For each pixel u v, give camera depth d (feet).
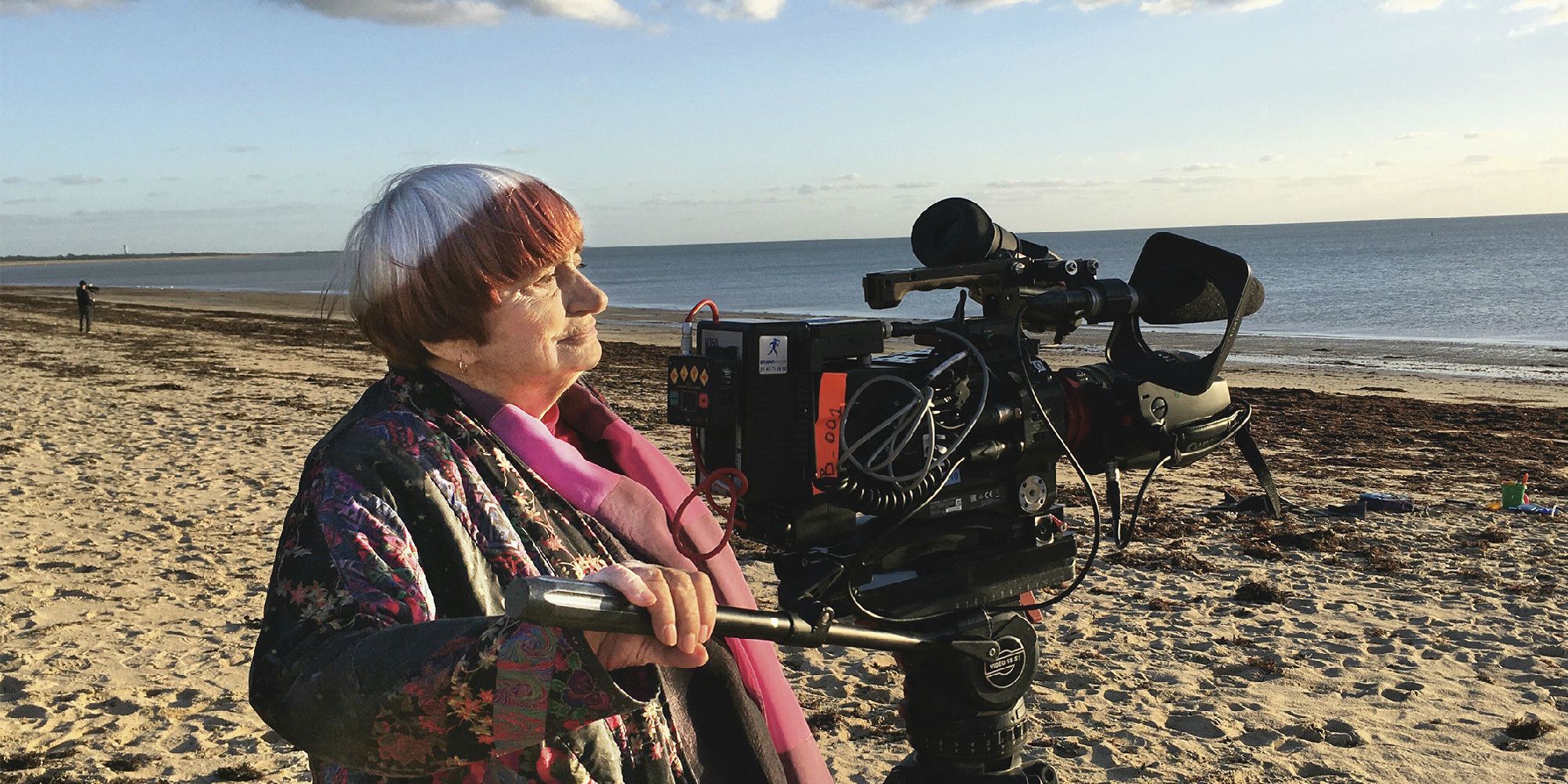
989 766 6.83
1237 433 7.55
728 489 6.07
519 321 4.06
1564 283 238.07
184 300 247.91
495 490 4.01
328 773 3.86
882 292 6.13
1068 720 16.31
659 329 159.43
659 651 3.31
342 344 102.99
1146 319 7.22
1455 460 45.09
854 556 5.97
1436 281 255.91
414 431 3.86
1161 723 16.30
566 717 3.13
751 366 5.82
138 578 22.45
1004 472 6.74
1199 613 22.31
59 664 17.29
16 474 33.37
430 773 3.28
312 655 3.28
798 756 4.97
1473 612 22.65
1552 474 41.55
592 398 5.13
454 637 3.14
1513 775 14.47
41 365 77.20
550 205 4.12
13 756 13.84
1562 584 24.84
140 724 15.05
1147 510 32.50
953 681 6.58
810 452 5.81
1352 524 31.27
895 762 14.48
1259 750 15.26
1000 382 6.53
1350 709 16.93
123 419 46.93
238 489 31.63
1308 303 200.03
